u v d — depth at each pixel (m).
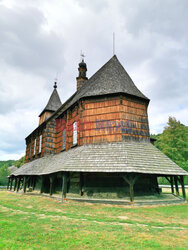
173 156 33.53
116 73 18.91
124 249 4.98
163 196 16.45
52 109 31.02
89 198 13.97
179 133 34.16
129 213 9.82
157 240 5.73
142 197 14.67
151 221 8.23
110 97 16.66
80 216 8.88
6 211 10.39
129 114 16.19
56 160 19.14
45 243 5.32
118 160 13.20
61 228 6.77
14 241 5.45
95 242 5.44
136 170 12.31
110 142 15.41
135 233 6.38
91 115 16.89
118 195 14.38
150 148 15.42
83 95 17.58
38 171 20.17
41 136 26.88
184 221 8.46
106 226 7.11
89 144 16.05
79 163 13.84
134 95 16.69
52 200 14.77
